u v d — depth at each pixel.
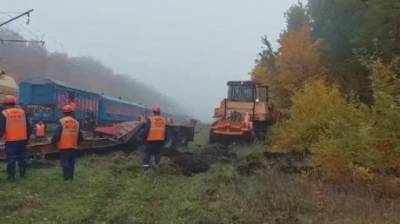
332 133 13.16
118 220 9.90
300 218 9.42
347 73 24.77
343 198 10.96
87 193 12.15
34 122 24.64
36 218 9.91
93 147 19.67
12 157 13.51
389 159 11.60
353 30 24.89
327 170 12.95
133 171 15.65
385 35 20.39
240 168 15.78
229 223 9.34
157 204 11.30
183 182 14.18
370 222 9.05
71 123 13.81
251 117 28.80
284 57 31.30
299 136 19.20
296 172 15.22
